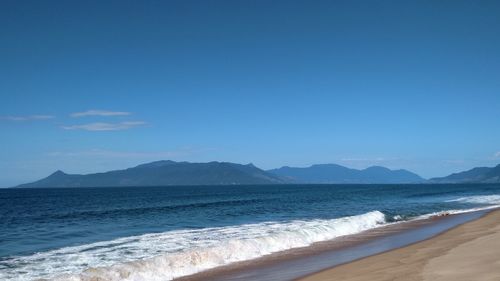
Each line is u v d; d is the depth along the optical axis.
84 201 69.12
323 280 10.77
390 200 58.47
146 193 114.62
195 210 40.50
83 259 14.80
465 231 20.34
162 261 12.98
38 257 15.23
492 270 9.98
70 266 13.66
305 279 11.11
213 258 14.28
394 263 12.41
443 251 13.95
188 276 12.20
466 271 10.12
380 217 28.05
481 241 15.62
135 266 12.29
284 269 12.86
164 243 18.14
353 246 17.23
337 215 32.16
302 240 18.48
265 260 14.49
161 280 11.82
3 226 28.33
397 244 17.39
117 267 12.02
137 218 32.81
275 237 17.59
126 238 19.97
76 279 10.98
